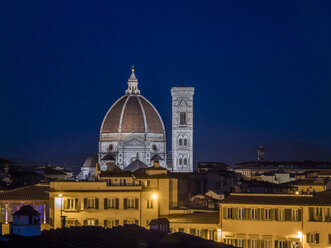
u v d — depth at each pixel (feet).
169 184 581.12
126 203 518.78
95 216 510.58
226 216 476.95
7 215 513.45
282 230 462.60
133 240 229.66
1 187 649.20
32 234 235.61
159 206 554.05
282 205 463.01
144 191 522.47
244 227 470.39
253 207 470.39
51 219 507.71
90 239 230.27
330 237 453.99
